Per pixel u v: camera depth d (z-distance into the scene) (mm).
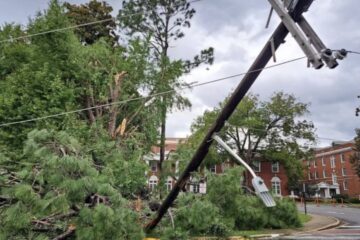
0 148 9945
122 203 5281
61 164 4863
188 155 9469
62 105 12227
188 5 18766
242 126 32750
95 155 7555
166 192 9422
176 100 15633
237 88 5020
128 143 10969
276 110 33500
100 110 13422
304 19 3631
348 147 48812
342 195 43781
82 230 4762
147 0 18391
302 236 11906
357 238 11375
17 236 4914
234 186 7578
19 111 11727
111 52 15484
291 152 33719
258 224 12727
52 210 4676
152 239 7336
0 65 14805
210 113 30531
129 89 14828
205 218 6676
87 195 5148
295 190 41562
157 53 17484
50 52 14047
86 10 21031
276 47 4391
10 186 5352
